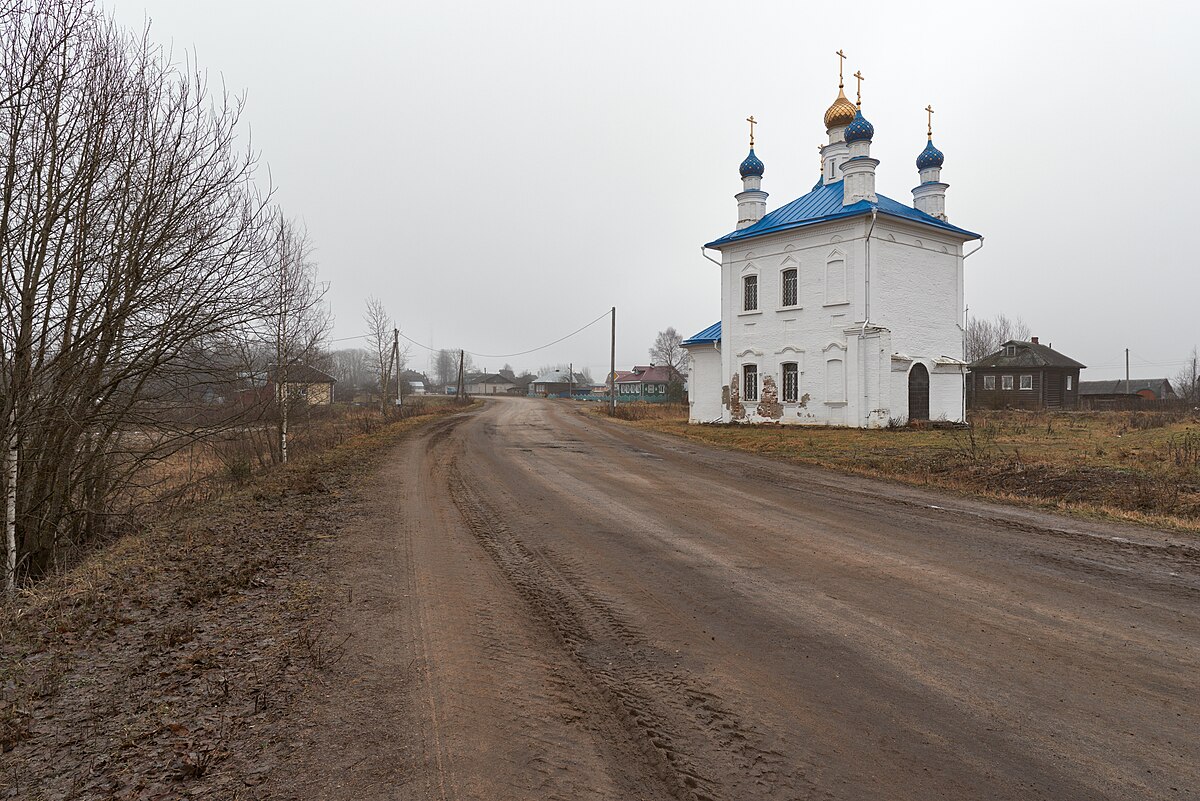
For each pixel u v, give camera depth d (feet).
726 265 105.19
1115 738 12.76
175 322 30.55
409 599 20.57
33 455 29.19
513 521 32.40
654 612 19.65
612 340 163.02
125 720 13.16
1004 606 20.24
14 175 25.39
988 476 45.11
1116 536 29.22
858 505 36.78
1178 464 44.73
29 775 11.39
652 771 11.53
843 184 102.06
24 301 26.50
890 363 87.76
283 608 19.63
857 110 92.79
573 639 17.56
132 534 33.37
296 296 55.21
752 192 107.34
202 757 11.74
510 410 181.78
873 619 19.13
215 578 22.57
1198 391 199.62
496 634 17.80
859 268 87.81
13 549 26.94
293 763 11.60
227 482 46.19
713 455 63.10
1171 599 20.95
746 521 32.58
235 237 32.55
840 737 12.73
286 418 58.95
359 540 28.25
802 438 76.18
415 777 11.22
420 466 53.67
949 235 96.32
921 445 63.41
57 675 15.20
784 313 96.63
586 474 49.60
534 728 12.91
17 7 24.76
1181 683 15.15
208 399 38.42
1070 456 51.19
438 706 13.71
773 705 13.99
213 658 16.03
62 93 26.43
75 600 20.85
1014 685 15.01
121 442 34.04
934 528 30.96
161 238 29.27
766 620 19.04
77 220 27.96
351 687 14.52
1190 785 11.23
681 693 14.49
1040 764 11.86
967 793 10.98
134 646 16.97
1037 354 187.83
